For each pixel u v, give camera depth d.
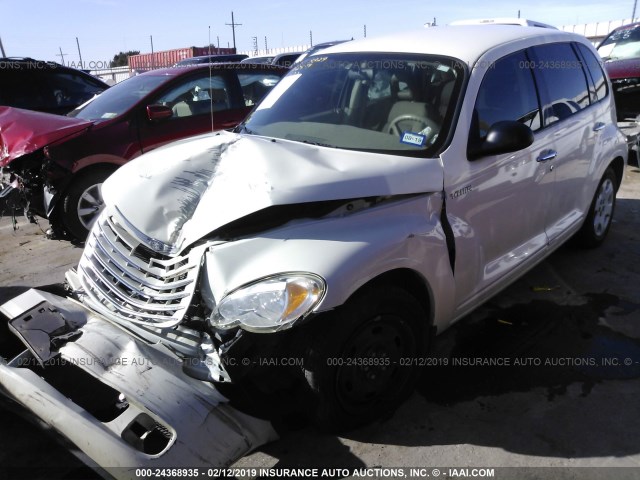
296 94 3.39
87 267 2.59
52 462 2.48
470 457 2.40
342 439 2.53
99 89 8.09
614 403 2.71
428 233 2.49
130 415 2.04
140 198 2.47
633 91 7.93
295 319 1.99
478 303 3.03
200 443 1.98
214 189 2.39
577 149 3.76
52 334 2.38
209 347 2.14
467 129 2.75
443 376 2.96
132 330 2.29
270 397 2.28
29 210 5.07
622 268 4.23
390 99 2.98
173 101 5.61
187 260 2.22
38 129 4.84
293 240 2.19
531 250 3.39
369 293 2.28
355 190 2.31
